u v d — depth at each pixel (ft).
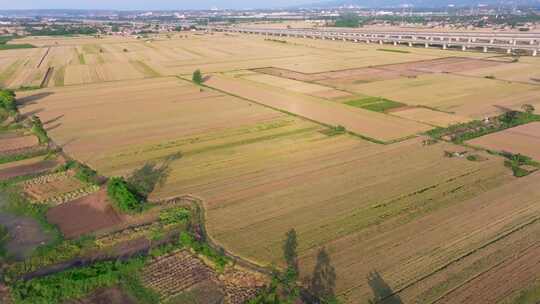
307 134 178.29
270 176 136.56
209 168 143.64
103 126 193.16
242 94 256.52
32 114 214.90
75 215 113.80
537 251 94.43
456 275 87.04
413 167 141.59
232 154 156.25
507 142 165.17
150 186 130.31
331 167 142.72
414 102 230.89
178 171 141.49
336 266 90.84
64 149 163.94
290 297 81.41
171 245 98.89
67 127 192.44
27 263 93.66
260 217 111.24
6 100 214.90
